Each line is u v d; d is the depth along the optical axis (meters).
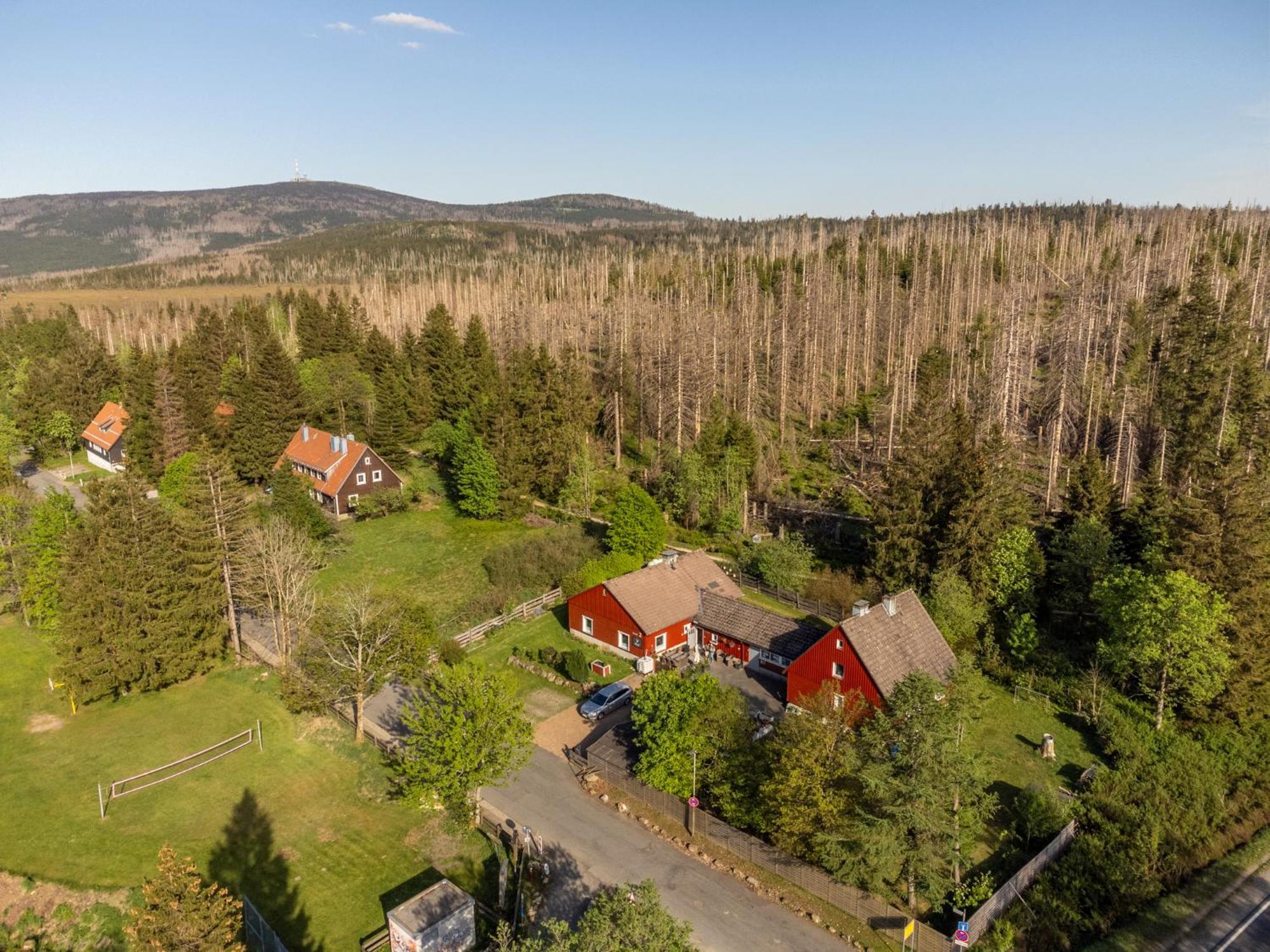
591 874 29.95
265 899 29.22
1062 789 35.28
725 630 47.16
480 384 89.88
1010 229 168.12
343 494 71.19
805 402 94.88
